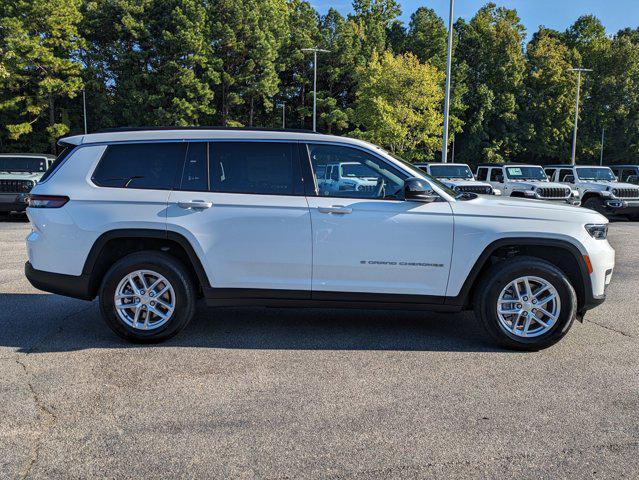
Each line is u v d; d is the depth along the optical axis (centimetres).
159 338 473
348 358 449
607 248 476
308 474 279
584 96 5281
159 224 462
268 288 471
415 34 5366
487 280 465
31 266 481
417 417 344
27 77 3550
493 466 288
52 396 369
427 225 462
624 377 412
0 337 492
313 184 470
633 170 1783
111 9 4181
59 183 475
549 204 494
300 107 5331
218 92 4806
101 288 463
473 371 422
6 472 279
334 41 5159
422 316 584
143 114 4278
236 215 462
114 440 312
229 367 425
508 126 5181
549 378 409
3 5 3412
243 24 4528
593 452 304
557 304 461
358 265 466
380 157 474
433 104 3681
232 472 280
